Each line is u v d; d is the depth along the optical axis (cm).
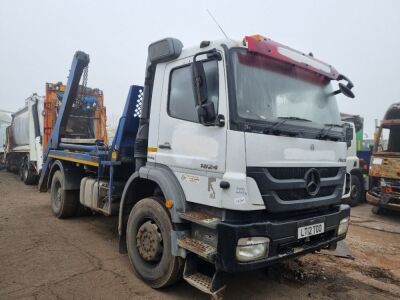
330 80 481
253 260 334
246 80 365
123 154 547
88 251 543
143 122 469
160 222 414
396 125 958
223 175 346
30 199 995
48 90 1148
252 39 371
